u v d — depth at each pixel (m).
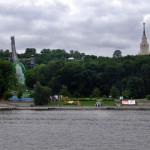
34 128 161.25
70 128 162.25
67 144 123.38
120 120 193.00
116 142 127.19
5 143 124.06
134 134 145.12
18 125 170.75
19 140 130.00
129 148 117.06
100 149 115.69
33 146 119.44
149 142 127.25
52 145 121.44
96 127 166.00
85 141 129.00
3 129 156.88
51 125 171.88
